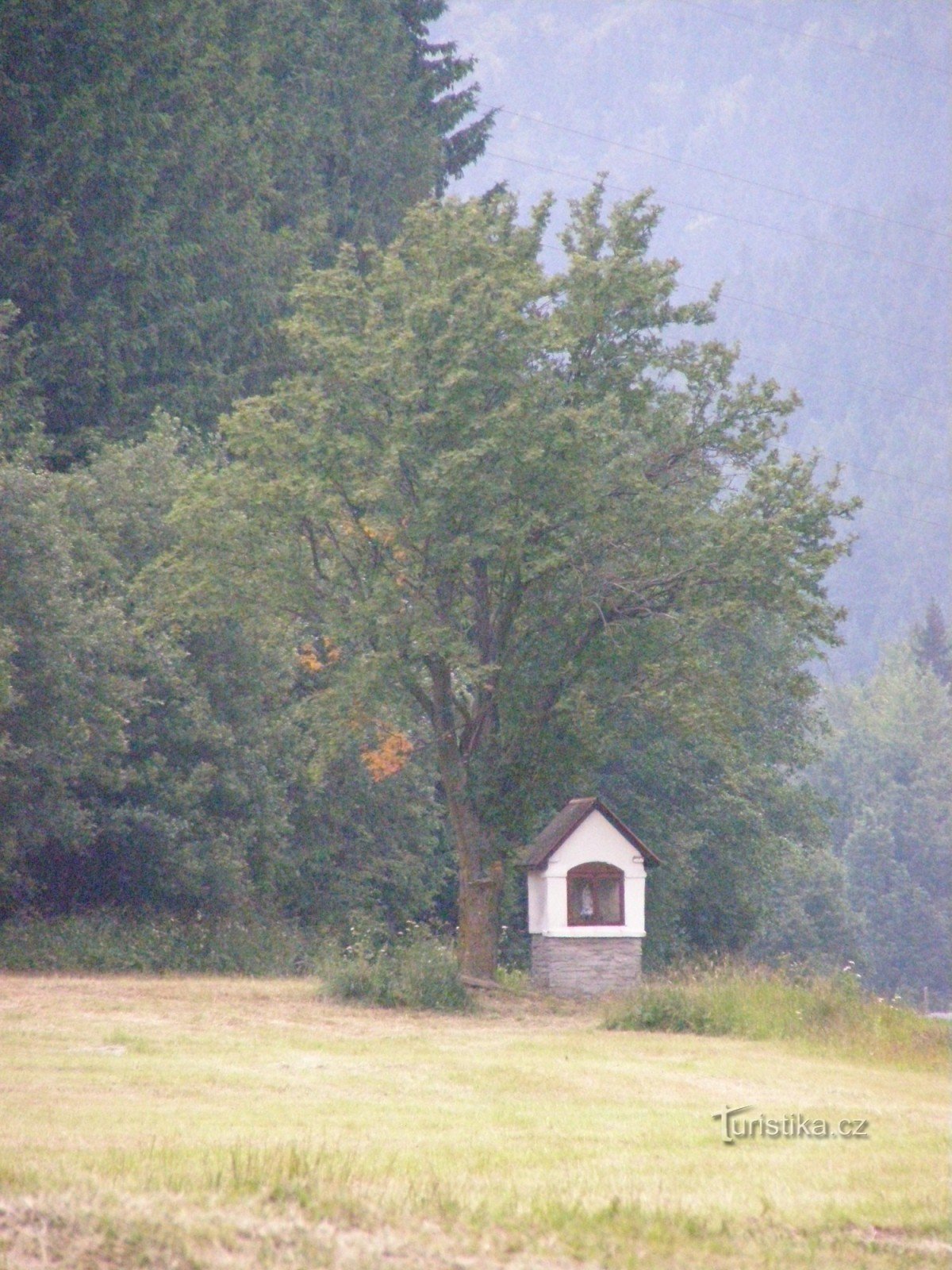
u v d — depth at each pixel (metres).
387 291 109.81
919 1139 52.38
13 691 114.06
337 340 104.56
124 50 184.75
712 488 117.56
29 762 119.38
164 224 183.12
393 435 102.38
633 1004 92.25
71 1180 38.62
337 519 109.19
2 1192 37.06
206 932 133.88
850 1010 91.56
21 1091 56.25
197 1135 47.78
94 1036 75.50
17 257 170.12
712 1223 39.06
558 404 111.69
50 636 119.75
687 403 120.25
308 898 162.62
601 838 111.44
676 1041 84.19
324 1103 56.72
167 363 185.88
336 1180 41.22
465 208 115.00
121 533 142.12
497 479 103.88
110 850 134.62
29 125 174.25
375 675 104.69
